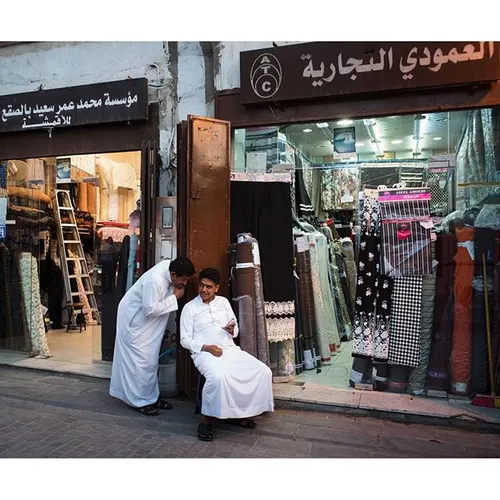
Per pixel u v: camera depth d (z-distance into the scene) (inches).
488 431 133.8
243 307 153.2
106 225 261.7
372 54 150.6
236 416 127.3
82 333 261.7
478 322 150.2
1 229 221.1
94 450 120.4
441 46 143.9
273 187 173.0
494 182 156.9
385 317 158.6
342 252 235.6
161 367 161.8
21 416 143.9
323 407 149.0
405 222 155.6
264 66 162.1
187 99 181.3
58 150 198.1
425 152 201.2
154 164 175.0
